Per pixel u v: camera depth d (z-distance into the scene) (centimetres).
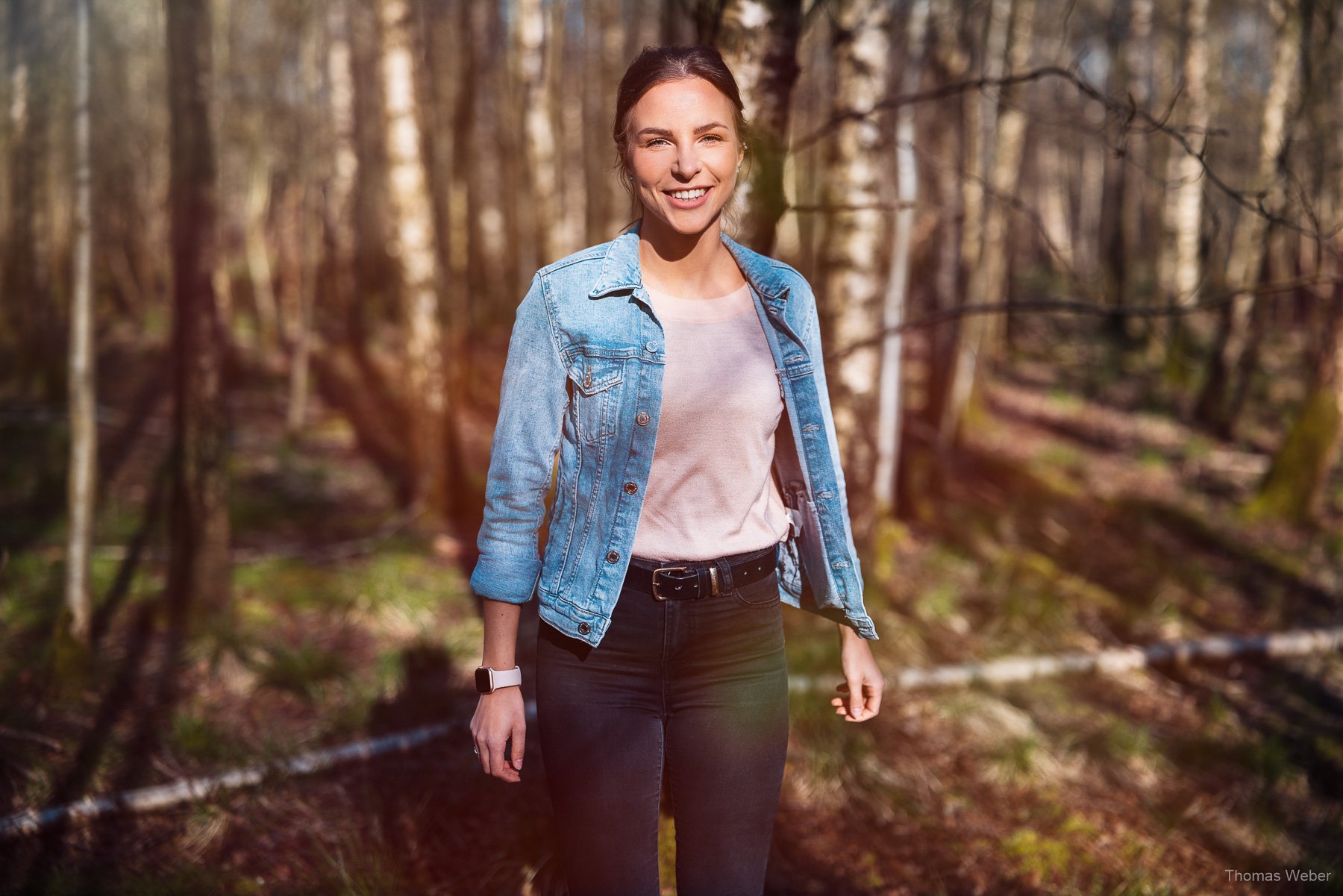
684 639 164
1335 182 823
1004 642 507
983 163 941
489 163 1510
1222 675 504
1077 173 2616
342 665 407
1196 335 1617
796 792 350
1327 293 797
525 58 1105
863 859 316
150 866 279
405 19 625
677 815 172
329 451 843
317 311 1480
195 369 427
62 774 313
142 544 553
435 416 657
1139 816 355
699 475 164
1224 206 1341
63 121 992
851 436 493
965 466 901
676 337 164
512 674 165
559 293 165
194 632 421
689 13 272
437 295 652
